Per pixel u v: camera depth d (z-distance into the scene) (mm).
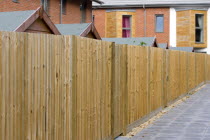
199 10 34562
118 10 34812
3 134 4656
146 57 11211
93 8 35531
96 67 7445
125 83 9117
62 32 16281
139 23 35344
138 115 10383
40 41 5453
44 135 5527
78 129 6602
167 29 35031
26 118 5113
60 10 22062
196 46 34531
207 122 11086
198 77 23562
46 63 5602
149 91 11562
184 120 11438
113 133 8398
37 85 5371
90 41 7113
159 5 34750
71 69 6324
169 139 8695
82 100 6766
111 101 8312
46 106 5590
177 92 16469
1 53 4652
